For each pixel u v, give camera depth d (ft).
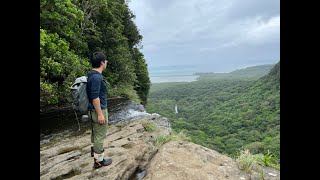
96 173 12.94
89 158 15.20
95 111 12.11
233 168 13.70
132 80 62.54
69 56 32.40
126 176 13.29
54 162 15.39
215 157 15.15
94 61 11.77
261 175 12.87
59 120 27.94
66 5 33.32
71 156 16.24
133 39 82.58
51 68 28.22
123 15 74.64
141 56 90.27
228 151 63.77
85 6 48.03
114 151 15.66
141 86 86.17
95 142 12.92
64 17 32.09
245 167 13.74
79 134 23.06
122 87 53.98
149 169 13.93
